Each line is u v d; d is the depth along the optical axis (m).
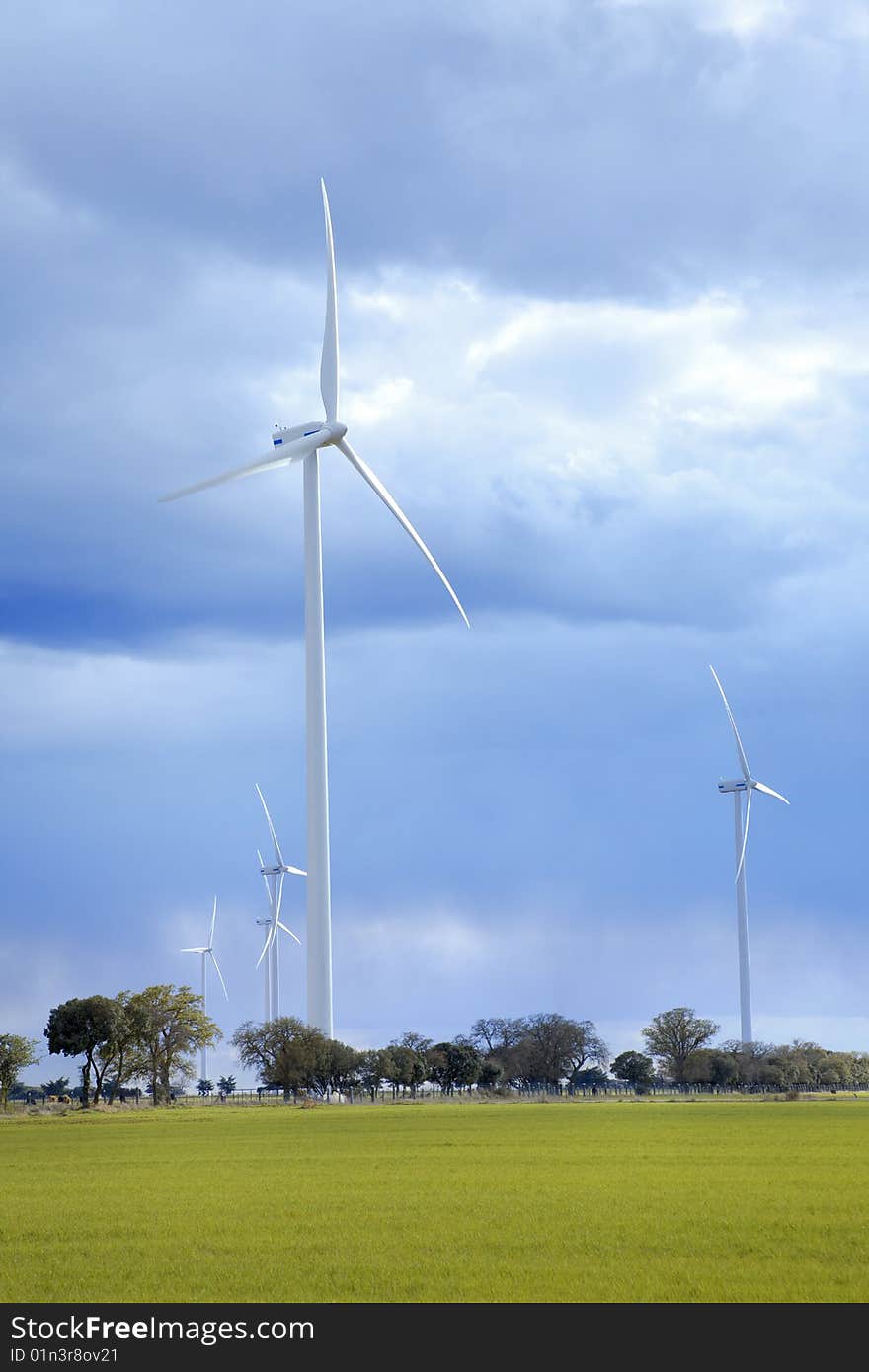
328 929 162.50
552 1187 46.97
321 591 152.38
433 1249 32.69
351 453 145.25
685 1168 55.50
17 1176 57.00
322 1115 133.12
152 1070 170.62
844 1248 32.06
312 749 156.12
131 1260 31.80
